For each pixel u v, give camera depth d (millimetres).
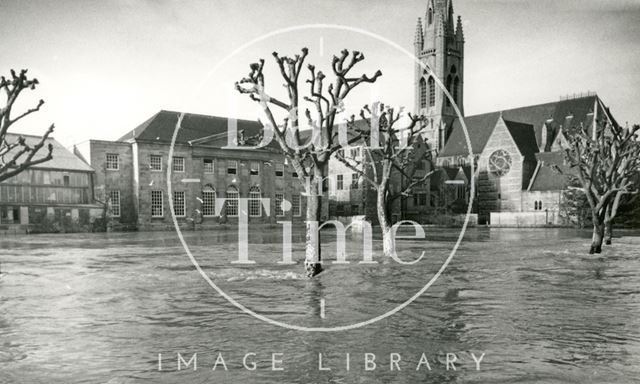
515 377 9406
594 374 9539
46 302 16797
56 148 76000
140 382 9211
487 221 106250
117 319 14227
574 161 35219
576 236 55562
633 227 78562
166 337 12266
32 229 69875
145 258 31422
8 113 24172
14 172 24969
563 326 13211
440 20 133500
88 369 9938
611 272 24281
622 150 34125
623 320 13914
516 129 106125
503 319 14078
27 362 10359
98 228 75750
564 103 110188
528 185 101438
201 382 9203
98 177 78438
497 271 24672
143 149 81000
